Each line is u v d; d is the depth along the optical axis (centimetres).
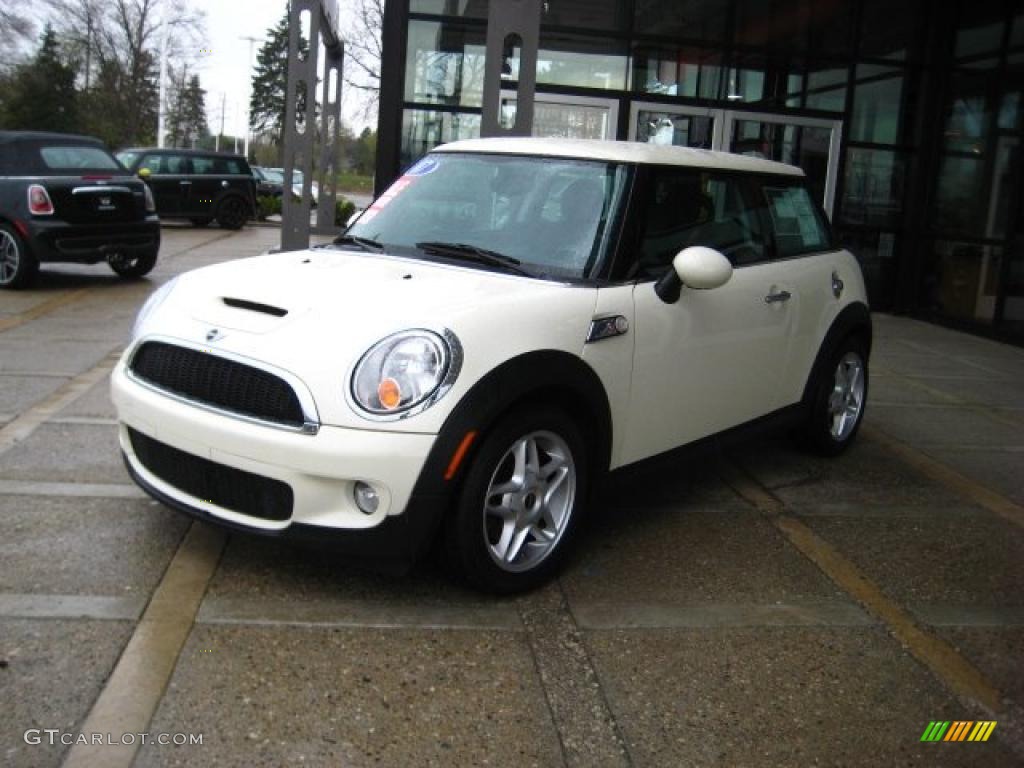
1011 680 320
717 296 422
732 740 278
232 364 325
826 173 1120
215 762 252
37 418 535
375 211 446
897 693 308
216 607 329
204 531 388
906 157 1136
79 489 427
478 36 1019
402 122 1032
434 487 311
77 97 5028
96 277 1159
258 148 8306
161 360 350
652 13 1054
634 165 401
